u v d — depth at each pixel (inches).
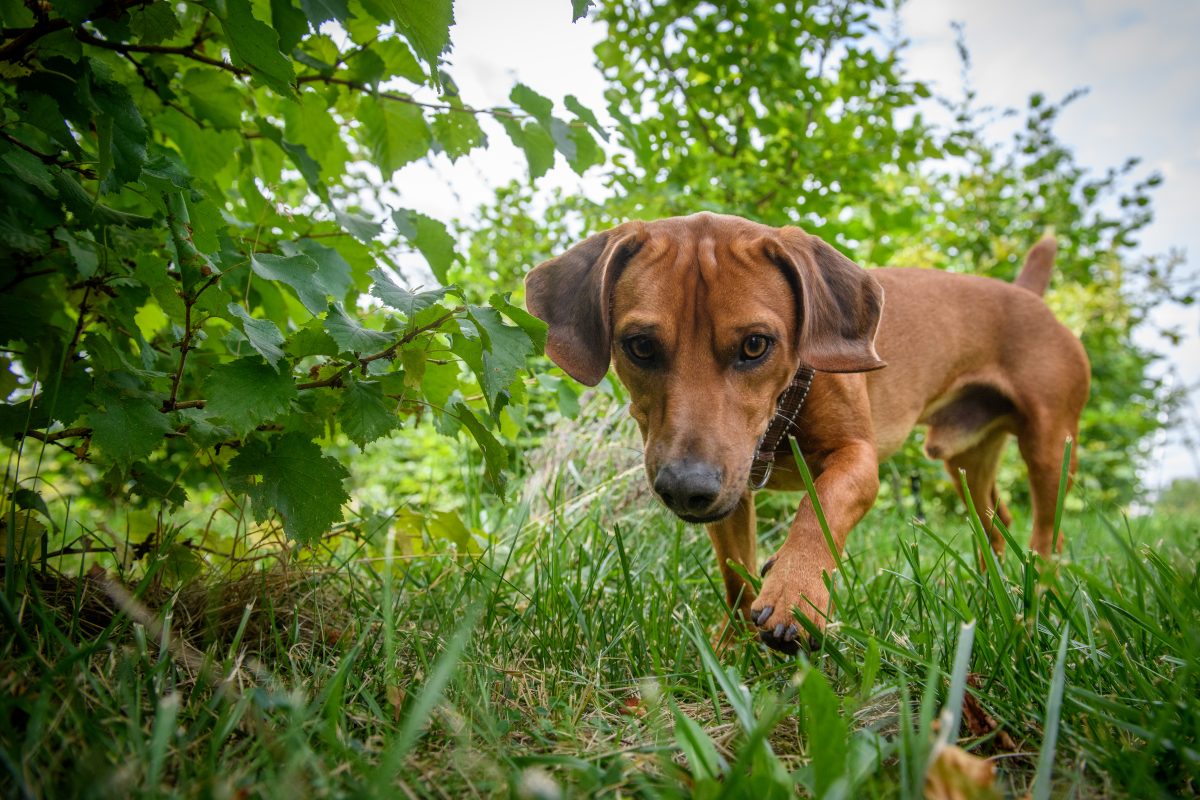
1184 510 56.4
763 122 32.5
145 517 17.0
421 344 14.0
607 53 32.9
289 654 13.7
